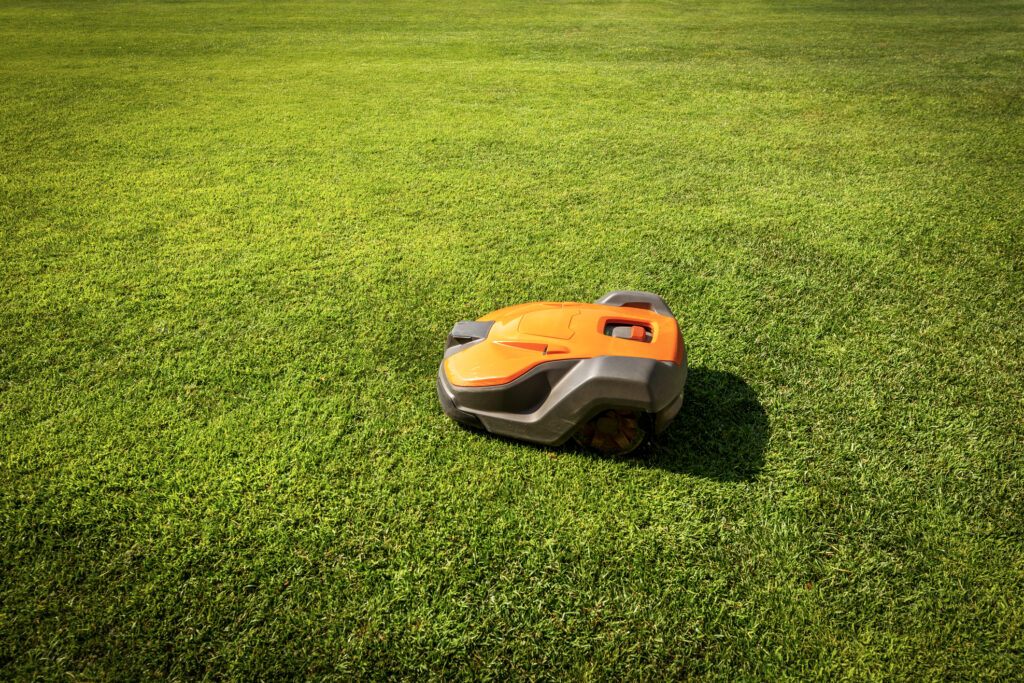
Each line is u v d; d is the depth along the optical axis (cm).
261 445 342
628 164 750
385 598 265
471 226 597
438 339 429
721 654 243
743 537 286
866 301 464
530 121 923
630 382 291
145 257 545
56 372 400
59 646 248
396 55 1404
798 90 1073
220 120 941
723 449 332
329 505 306
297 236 581
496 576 273
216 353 419
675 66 1272
